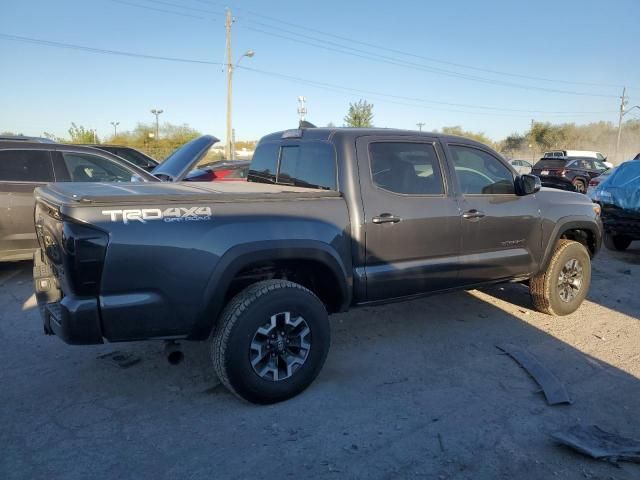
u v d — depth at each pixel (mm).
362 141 4070
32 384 3828
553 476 2816
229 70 30625
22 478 2748
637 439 3166
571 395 3752
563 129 69750
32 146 6781
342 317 5402
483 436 3193
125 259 3025
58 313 3238
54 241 3240
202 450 3023
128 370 4066
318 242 3654
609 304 6039
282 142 4688
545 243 5238
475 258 4684
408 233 4199
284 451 3021
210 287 3260
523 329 5121
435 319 5375
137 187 3762
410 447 3072
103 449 3020
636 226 8586
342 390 3779
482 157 4824
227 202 3377
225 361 3334
